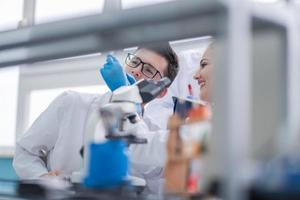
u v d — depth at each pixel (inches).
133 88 47.5
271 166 29.2
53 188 40.4
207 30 33.4
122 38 35.1
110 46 37.3
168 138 39.8
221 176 28.8
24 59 42.9
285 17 32.4
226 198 28.2
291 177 27.0
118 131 43.8
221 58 28.9
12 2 150.3
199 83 68.0
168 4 29.8
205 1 28.5
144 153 57.7
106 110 44.3
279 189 27.1
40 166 68.4
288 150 31.4
